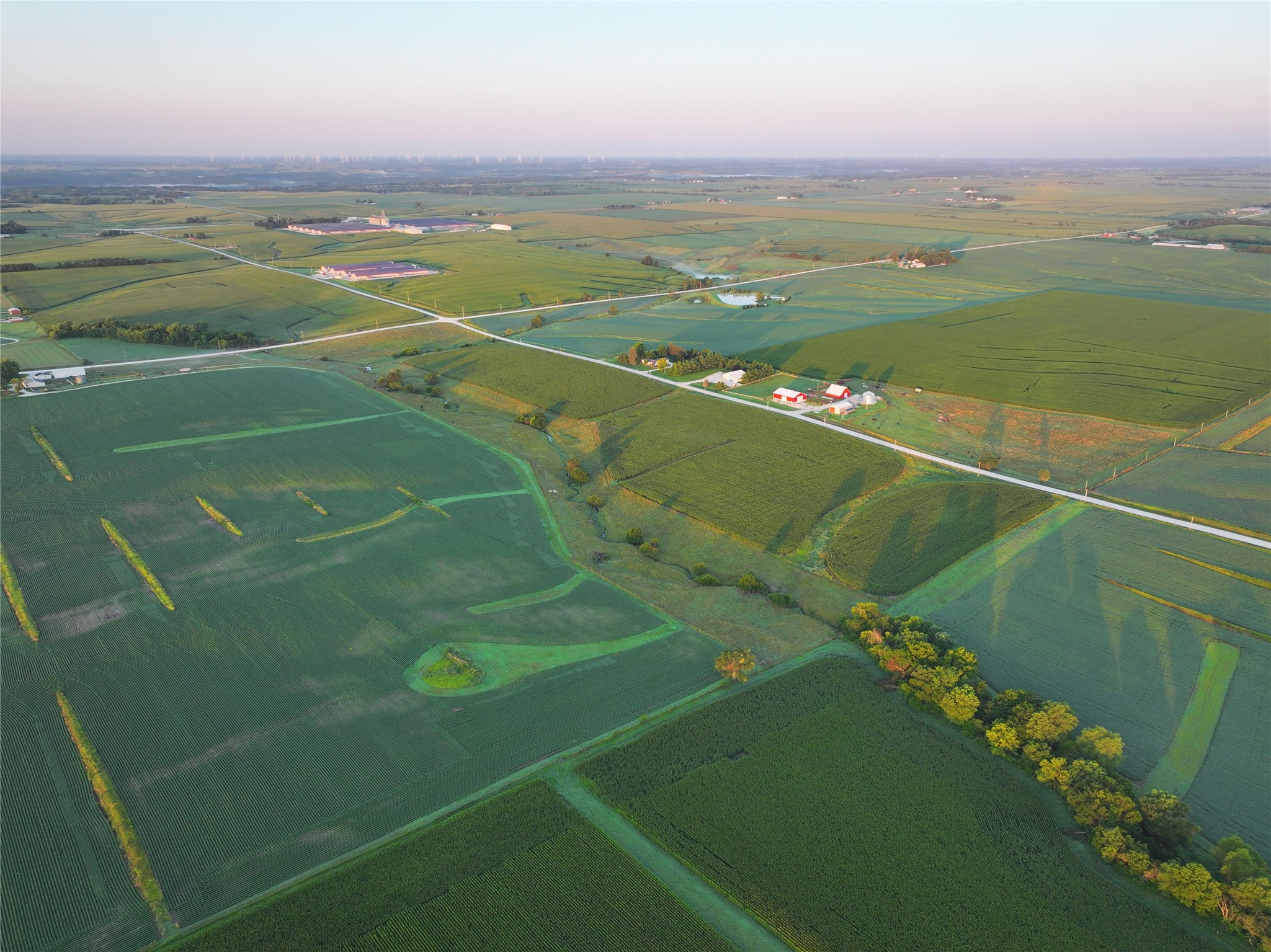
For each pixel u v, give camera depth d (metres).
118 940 46.34
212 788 57.56
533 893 49.50
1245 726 64.50
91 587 82.88
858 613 77.19
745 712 65.62
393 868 51.00
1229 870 49.06
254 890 49.66
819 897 49.50
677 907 48.81
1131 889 50.78
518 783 58.41
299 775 58.94
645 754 61.00
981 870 51.72
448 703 66.88
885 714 65.88
